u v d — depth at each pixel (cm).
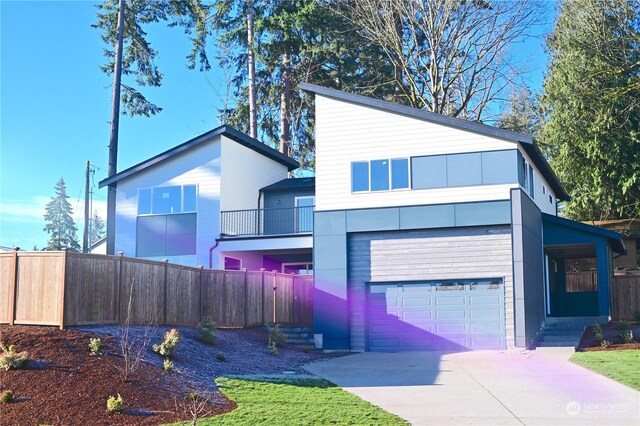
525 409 1210
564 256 3181
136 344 1433
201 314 1975
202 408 1102
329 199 2342
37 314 1453
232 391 1290
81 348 1303
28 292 1466
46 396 1094
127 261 1648
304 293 2544
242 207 3008
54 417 1033
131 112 3684
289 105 4122
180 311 1870
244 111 4178
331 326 2262
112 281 1590
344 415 1134
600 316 2428
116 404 1066
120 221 2991
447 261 2200
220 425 1041
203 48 3975
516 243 2114
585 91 3531
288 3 3875
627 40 3597
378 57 3906
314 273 2308
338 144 2366
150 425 1035
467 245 2186
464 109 3806
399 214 2250
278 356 1869
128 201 2991
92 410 1067
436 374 1630
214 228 2834
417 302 2220
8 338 1300
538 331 2292
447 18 3531
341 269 2284
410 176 2267
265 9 3956
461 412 1190
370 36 3778
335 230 2311
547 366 1698
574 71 3634
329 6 3797
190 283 1934
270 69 4116
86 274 1505
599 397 1295
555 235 2545
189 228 2877
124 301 1625
